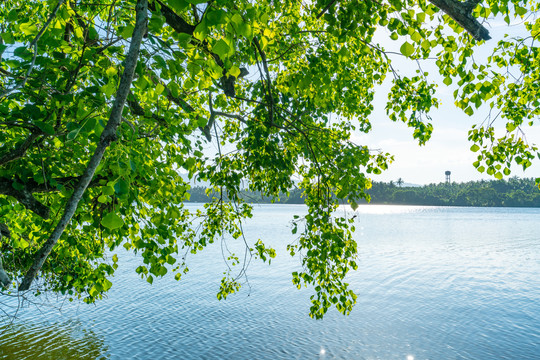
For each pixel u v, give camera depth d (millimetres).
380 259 43281
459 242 59875
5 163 3533
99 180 3701
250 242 55844
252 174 6734
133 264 37594
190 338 18969
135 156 3145
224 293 7824
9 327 18516
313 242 5562
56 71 3480
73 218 4070
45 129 3037
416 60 4637
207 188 7406
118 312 22531
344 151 4816
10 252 5758
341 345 18594
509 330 20578
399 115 5852
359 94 7133
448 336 19828
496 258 44406
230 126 7832
